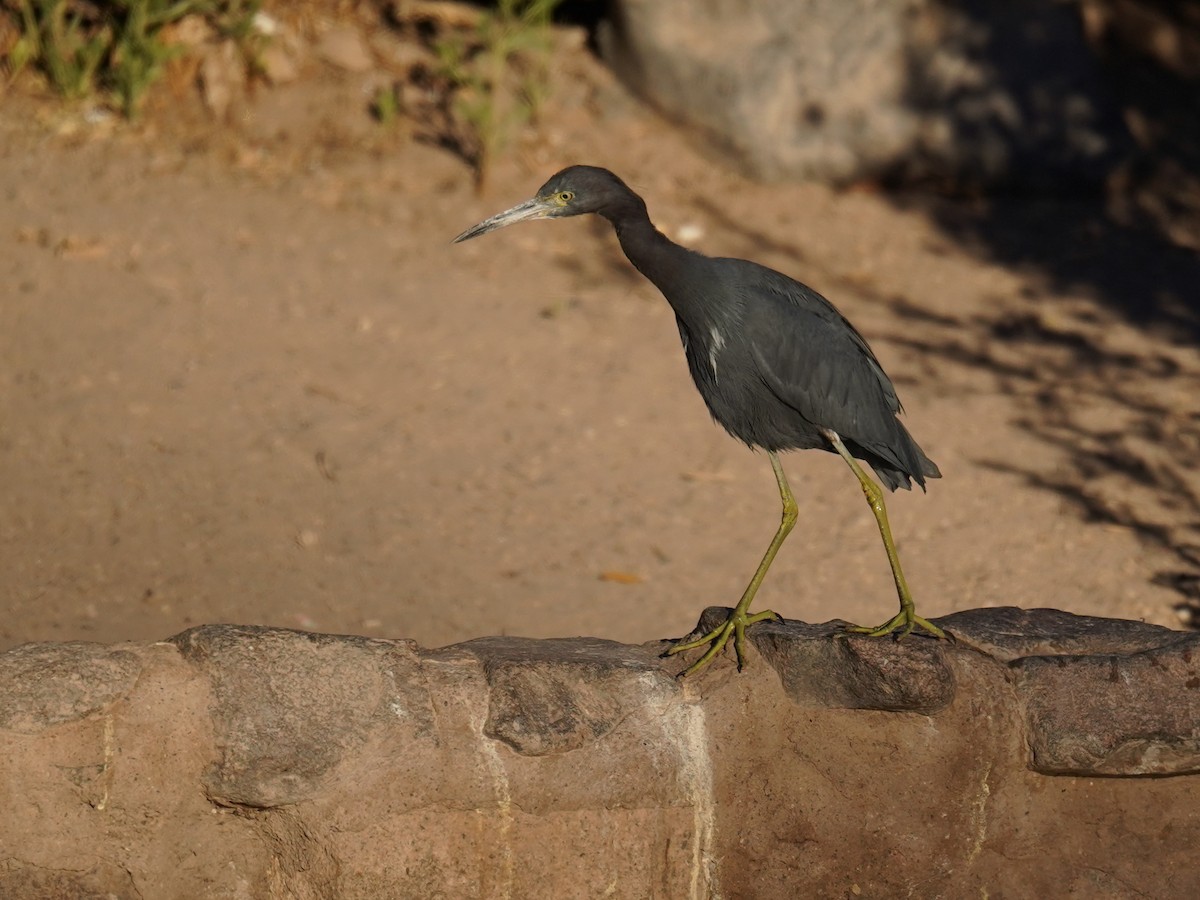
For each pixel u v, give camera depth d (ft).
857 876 24.18
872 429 28.37
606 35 70.64
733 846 24.09
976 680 23.73
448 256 59.93
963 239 64.80
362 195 62.75
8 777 21.91
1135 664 23.68
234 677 22.59
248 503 44.32
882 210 66.44
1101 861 24.18
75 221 57.93
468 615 40.11
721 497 47.21
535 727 22.88
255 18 68.08
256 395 49.65
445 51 65.41
